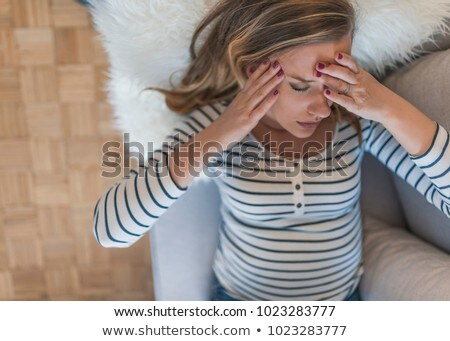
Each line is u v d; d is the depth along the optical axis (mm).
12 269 1506
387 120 793
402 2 887
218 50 892
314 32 738
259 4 788
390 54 950
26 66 1371
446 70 848
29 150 1429
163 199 815
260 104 783
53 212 1475
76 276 1517
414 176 897
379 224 1096
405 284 916
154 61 959
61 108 1402
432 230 977
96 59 1374
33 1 1334
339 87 770
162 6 902
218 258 1031
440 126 810
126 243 866
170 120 1019
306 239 919
